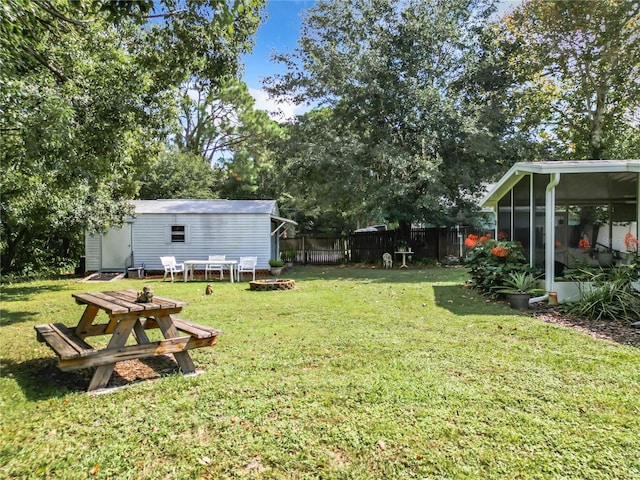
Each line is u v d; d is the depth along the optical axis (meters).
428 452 2.28
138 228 13.85
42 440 2.43
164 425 2.61
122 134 6.28
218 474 2.11
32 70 5.15
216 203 14.96
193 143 26.14
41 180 7.12
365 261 18.50
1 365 3.86
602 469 2.10
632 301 5.73
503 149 14.87
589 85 14.77
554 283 6.86
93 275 13.09
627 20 13.10
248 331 5.14
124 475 2.10
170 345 3.44
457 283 9.98
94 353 3.11
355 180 15.17
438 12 15.48
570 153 16.97
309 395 3.05
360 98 15.84
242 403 2.92
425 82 15.98
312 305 7.11
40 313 6.61
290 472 2.12
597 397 2.96
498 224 10.55
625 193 6.89
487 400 2.93
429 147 15.81
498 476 2.06
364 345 4.41
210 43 5.84
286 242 19.19
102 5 3.74
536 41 15.31
